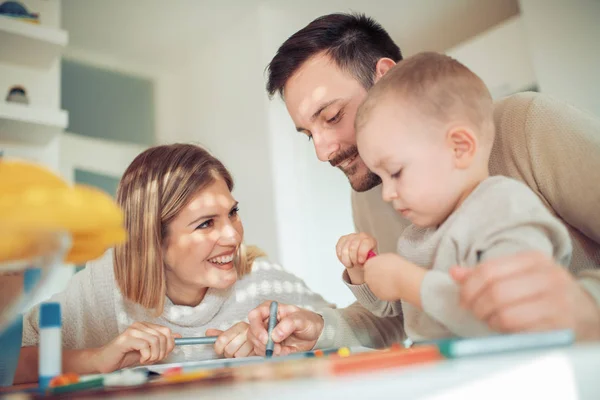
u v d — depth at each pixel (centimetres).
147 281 121
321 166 305
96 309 131
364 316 115
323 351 76
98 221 39
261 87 302
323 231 299
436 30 300
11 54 216
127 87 343
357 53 112
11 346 72
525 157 90
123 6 291
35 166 43
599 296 50
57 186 41
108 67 338
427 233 79
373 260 73
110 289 130
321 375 38
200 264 119
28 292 43
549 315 49
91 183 313
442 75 76
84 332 132
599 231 82
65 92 315
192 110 352
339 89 111
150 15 302
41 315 57
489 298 52
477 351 41
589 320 48
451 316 59
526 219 63
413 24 295
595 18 223
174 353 122
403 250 82
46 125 206
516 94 97
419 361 40
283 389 32
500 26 257
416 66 78
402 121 74
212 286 121
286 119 302
